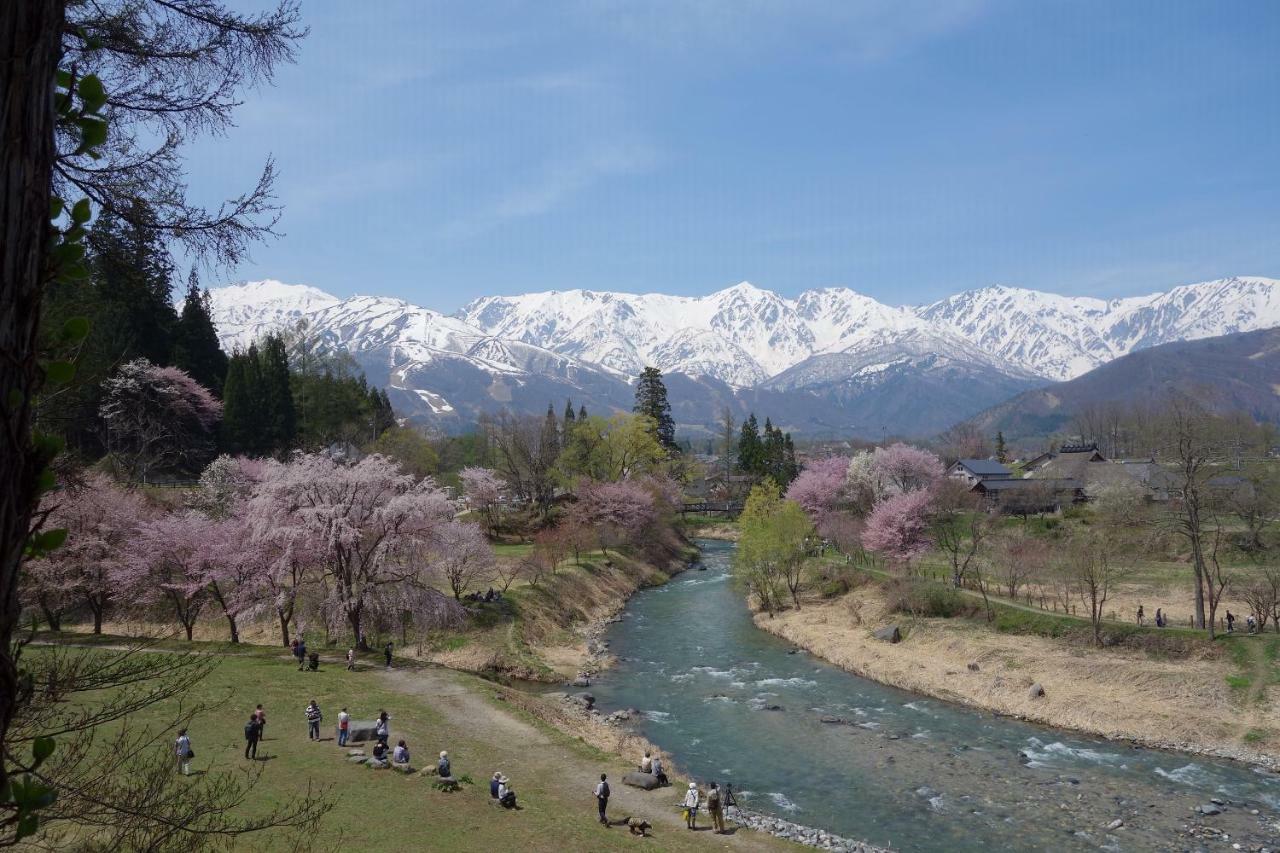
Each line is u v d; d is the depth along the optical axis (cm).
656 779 3400
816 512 10506
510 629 5934
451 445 13625
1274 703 4078
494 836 2627
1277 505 6725
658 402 15462
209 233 882
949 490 9244
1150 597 6469
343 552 5044
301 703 3816
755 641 6500
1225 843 2966
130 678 764
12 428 370
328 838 2411
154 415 7319
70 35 756
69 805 695
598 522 9850
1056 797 3412
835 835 3053
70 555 4569
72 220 417
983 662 5206
